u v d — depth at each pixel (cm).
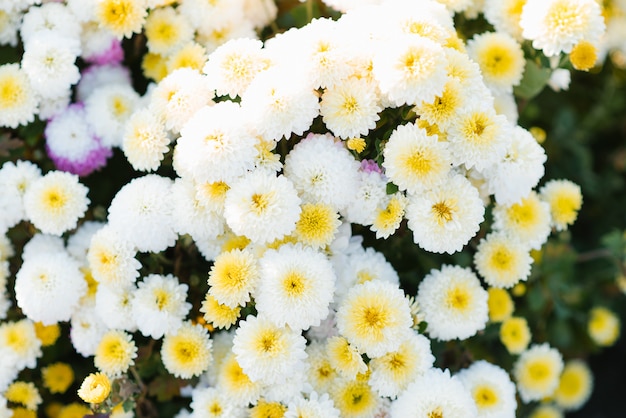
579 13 81
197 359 80
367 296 77
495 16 86
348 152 78
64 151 85
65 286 81
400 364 78
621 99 111
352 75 78
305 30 79
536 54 85
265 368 76
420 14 79
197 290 84
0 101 83
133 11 84
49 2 86
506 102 86
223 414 79
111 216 81
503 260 83
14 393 84
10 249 85
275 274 76
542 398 92
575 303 102
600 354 112
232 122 77
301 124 77
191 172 78
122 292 81
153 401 87
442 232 77
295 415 77
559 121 106
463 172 80
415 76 76
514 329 88
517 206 83
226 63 79
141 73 91
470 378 83
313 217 77
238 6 86
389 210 78
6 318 86
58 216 82
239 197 76
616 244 95
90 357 88
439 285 82
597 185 108
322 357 79
